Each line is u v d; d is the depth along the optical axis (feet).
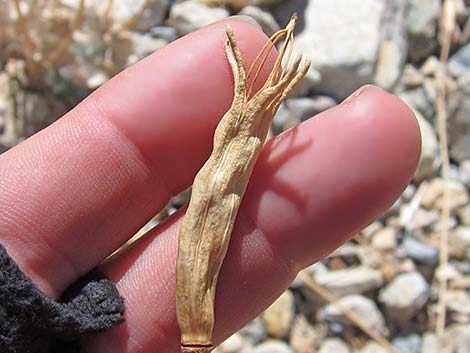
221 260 0.24
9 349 0.25
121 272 0.27
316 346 0.40
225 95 0.26
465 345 0.41
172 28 0.45
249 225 0.25
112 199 0.26
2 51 0.44
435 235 0.44
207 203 0.24
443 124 0.46
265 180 0.25
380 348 0.40
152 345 0.26
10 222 0.26
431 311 0.42
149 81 0.26
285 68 0.26
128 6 0.44
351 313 0.41
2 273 0.24
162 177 0.27
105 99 0.26
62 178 0.26
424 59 0.48
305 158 0.25
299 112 0.43
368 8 0.45
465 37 0.49
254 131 0.24
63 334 0.25
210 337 0.24
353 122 0.25
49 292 0.26
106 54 0.44
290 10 0.45
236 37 0.25
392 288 0.41
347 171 0.25
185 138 0.26
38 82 0.43
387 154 0.25
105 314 0.25
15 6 0.41
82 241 0.26
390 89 0.45
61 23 0.43
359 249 0.42
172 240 0.26
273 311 0.40
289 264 0.26
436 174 0.45
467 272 0.43
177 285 0.24
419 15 0.47
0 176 0.26
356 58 0.44
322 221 0.25
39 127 0.43
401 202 0.44
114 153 0.26
